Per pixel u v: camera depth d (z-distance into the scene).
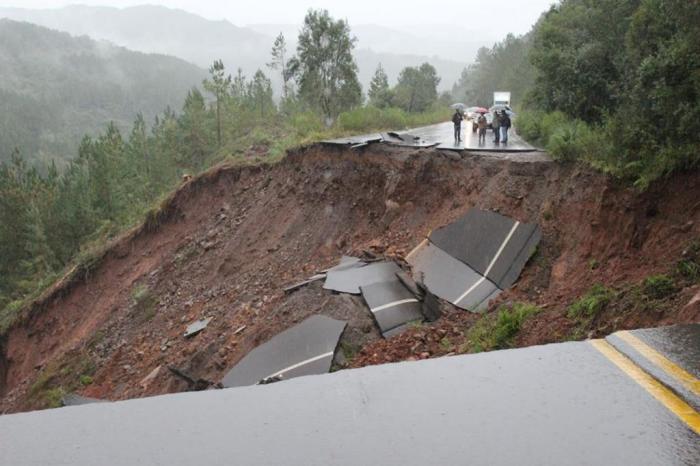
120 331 23.08
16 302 35.00
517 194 14.57
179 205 28.25
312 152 22.19
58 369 23.36
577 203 12.82
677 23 11.35
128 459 2.21
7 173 63.34
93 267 29.44
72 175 63.81
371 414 2.47
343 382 2.78
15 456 2.25
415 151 18.47
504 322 10.40
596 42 20.73
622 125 12.27
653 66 11.20
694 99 10.59
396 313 12.58
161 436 2.37
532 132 20.41
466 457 2.13
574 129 16.30
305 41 42.41
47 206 52.78
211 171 27.67
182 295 22.41
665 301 7.61
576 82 20.88
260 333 13.68
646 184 10.60
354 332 12.19
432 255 14.49
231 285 20.44
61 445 2.33
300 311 13.55
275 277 18.98
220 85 52.62
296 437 2.32
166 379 16.19
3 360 31.28
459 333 11.59
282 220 21.83
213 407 2.61
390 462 2.12
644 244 10.43
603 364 2.81
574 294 10.78
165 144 57.72
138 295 24.03
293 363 11.58
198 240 24.95
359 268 14.63
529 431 2.28
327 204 20.41
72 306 29.36
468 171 16.56
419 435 2.29
